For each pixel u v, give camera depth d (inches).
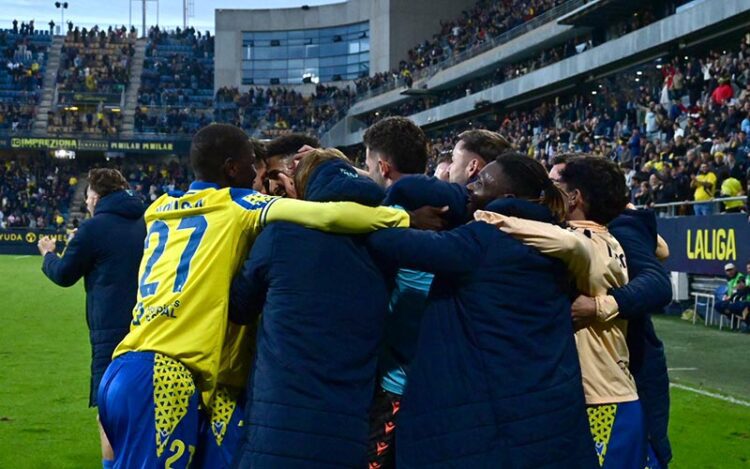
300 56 2204.7
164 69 2108.8
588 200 124.2
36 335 466.3
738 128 666.2
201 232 120.8
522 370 105.6
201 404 121.8
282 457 102.9
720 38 915.4
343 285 108.4
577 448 106.6
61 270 169.2
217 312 119.1
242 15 2201.0
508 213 112.0
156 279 122.0
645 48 991.6
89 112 1881.2
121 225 171.0
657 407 127.2
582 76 1163.3
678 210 617.0
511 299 107.3
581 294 116.3
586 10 1112.8
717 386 325.4
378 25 2036.2
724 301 510.3
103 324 168.6
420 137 123.4
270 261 111.0
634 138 777.6
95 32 2187.5
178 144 1768.0
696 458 219.5
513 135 1227.9
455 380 106.3
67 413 268.5
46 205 1652.3
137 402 117.2
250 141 130.7
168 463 116.6
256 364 109.4
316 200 111.9
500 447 103.7
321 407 104.4
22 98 1898.4
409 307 114.7
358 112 1857.8
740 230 519.2
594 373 117.4
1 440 233.6
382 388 115.8
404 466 106.0
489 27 1562.5
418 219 115.1
